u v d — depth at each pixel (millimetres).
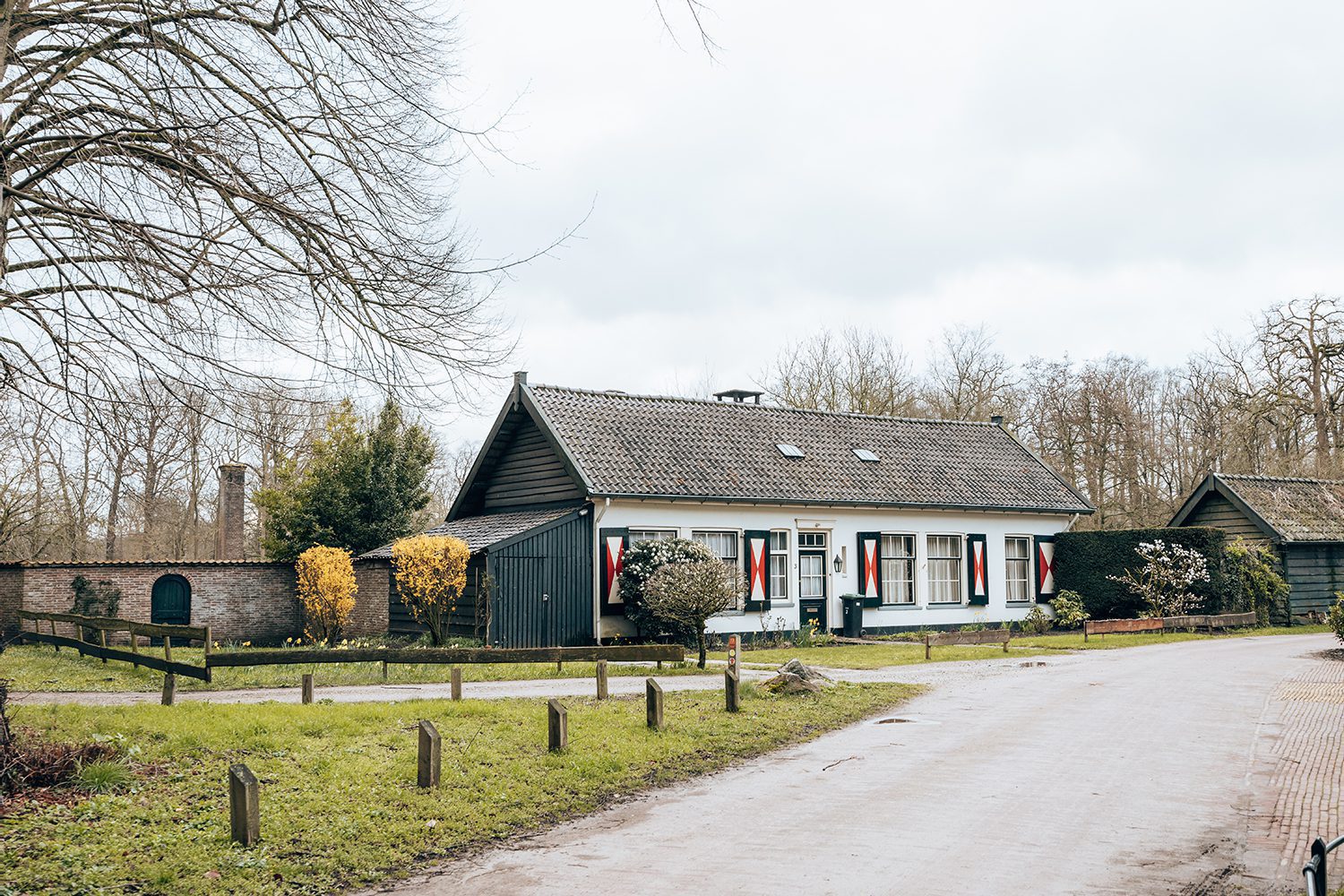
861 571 27344
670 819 8805
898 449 30156
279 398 8852
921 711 14273
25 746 9102
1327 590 30250
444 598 22312
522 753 10789
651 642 23125
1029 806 8961
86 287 8344
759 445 27391
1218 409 42875
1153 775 10117
